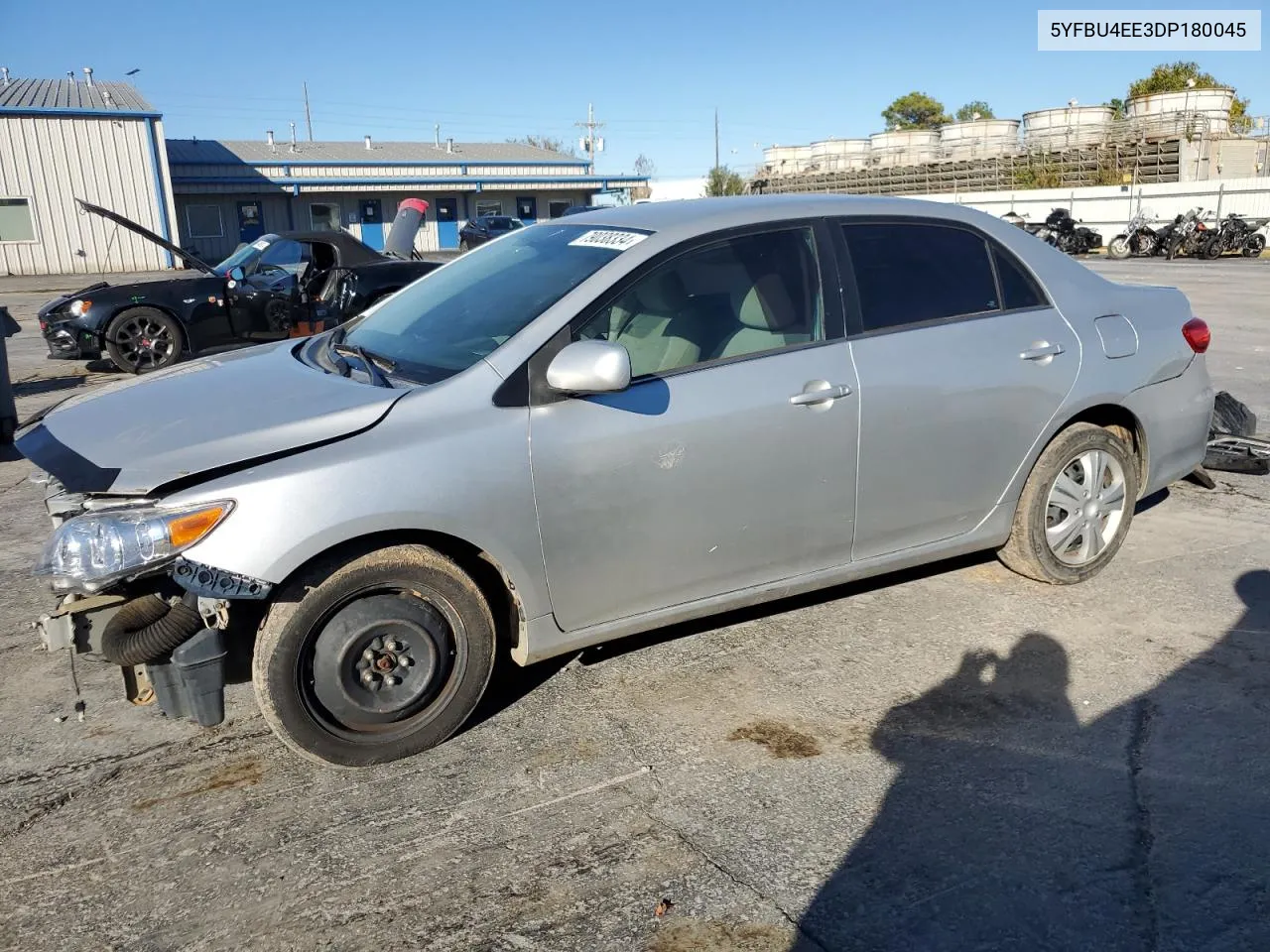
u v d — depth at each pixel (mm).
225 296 10805
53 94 32250
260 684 2896
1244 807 2842
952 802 2889
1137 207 34375
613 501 3193
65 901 2551
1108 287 4410
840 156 56500
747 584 3557
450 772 3090
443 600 3062
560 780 3031
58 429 3166
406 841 2760
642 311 3328
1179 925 2393
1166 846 2682
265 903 2527
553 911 2479
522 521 3066
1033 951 2320
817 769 3068
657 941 2373
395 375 3281
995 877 2574
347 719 3020
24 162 29109
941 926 2402
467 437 2986
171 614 2912
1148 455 4449
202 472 2791
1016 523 4180
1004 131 49438
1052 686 3537
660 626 3469
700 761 3121
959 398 3781
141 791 3021
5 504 6102
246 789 3023
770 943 2357
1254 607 4152
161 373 3734
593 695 3533
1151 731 3240
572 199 48562
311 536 2795
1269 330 12156
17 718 3475
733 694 3521
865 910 2459
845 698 3480
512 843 2742
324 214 42406
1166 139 40094
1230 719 3301
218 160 39656
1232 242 27797
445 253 42969
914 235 3896
